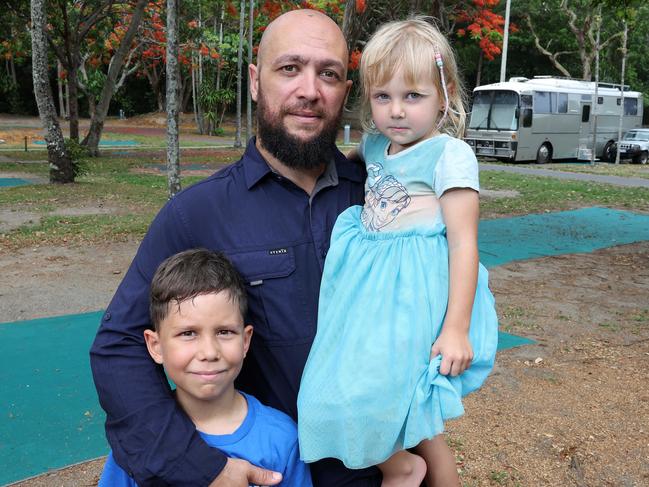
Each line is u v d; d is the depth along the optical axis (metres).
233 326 1.72
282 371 1.89
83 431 4.19
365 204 2.11
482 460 4.00
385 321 1.82
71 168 16.48
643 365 5.58
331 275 1.90
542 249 10.19
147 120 50.00
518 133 26.05
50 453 3.93
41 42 15.66
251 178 1.91
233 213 1.89
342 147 27.97
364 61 2.12
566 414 4.63
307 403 1.80
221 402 1.77
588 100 28.84
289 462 1.82
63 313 6.57
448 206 1.93
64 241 9.78
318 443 1.79
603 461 4.02
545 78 28.72
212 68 40.62
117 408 1.71
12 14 24.92
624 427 4.46
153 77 50.22
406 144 2.09
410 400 1.77
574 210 13.92
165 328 1.70
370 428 1.76
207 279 1.69
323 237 1.96
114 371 1.74
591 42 34.44
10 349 5.59
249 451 1.75
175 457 1.64
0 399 4.61
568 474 3.88
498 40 29.92
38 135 34.16
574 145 28.66
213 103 39.53
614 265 9.25
